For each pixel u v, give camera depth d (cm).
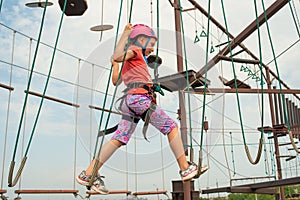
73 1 439
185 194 695
